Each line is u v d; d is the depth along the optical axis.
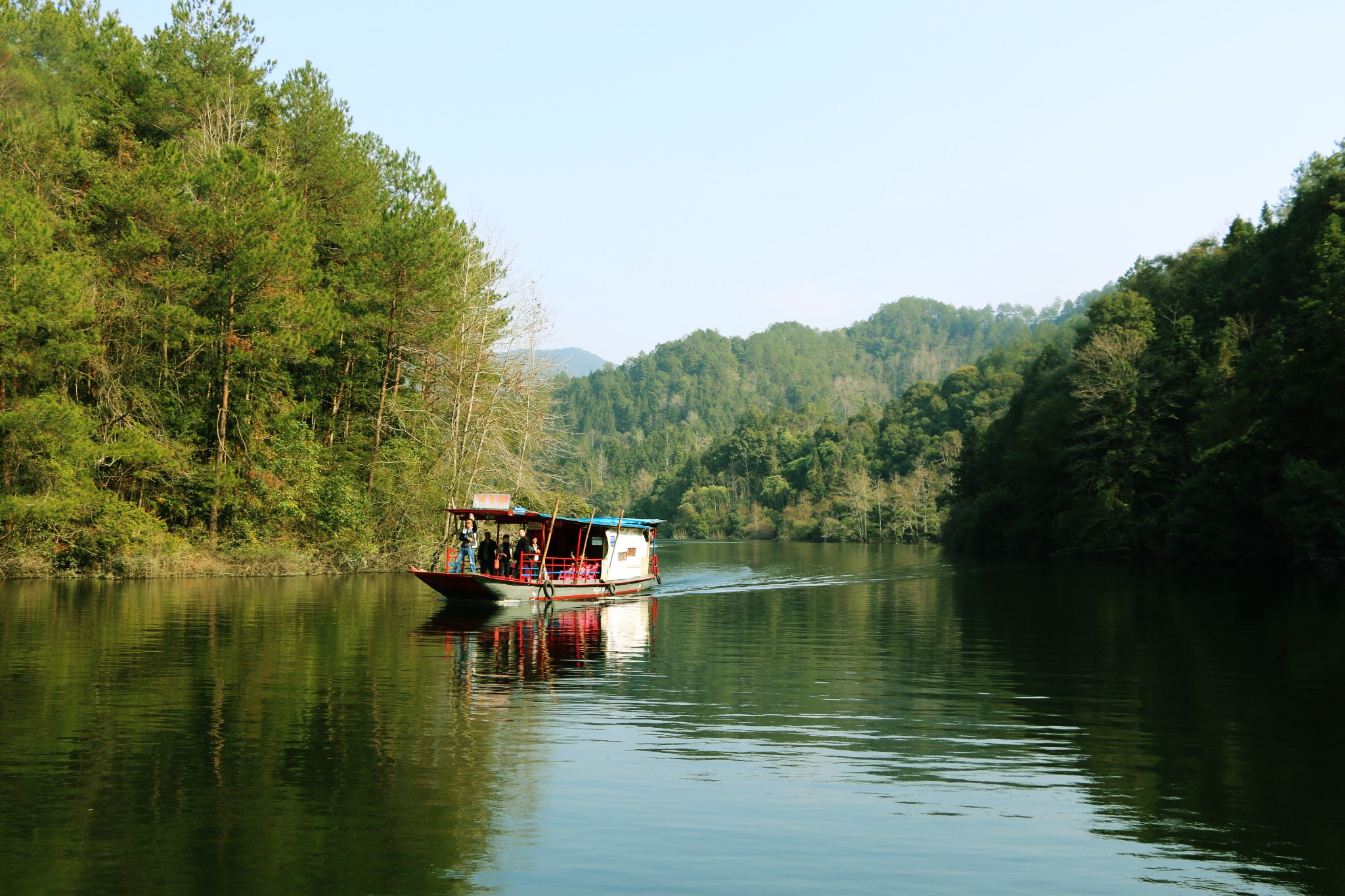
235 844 8.63
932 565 64.69
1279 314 67.56
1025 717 14.12
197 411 42.88
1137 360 70.25
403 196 58.62
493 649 20.91
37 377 35.56
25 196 36.44
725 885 7.90
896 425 185.00
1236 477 51.94
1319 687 16.58
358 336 49.78
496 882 7.89
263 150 50.50
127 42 45.47
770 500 197.50
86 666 17.80
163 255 41.53
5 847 8.52
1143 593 37.00
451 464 50.72
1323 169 68.12
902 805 9.98
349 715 13.80
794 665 19.12
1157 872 8.23
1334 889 7.88
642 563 40.66
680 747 12.23
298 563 43.56
